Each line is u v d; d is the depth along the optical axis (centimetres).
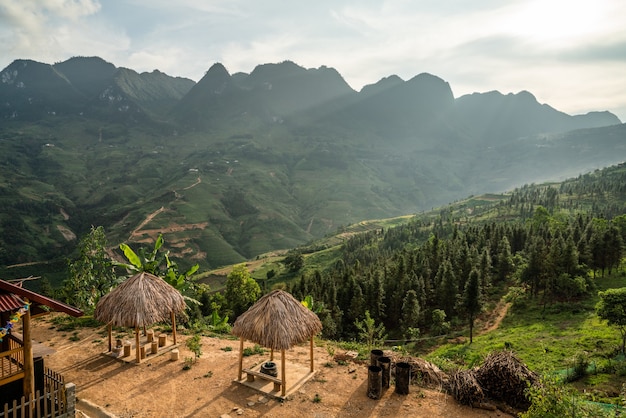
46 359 1709
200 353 1716
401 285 5250
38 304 1155
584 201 15812
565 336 3325
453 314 4978
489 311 5016
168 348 1808
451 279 4988
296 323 1379
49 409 1120
